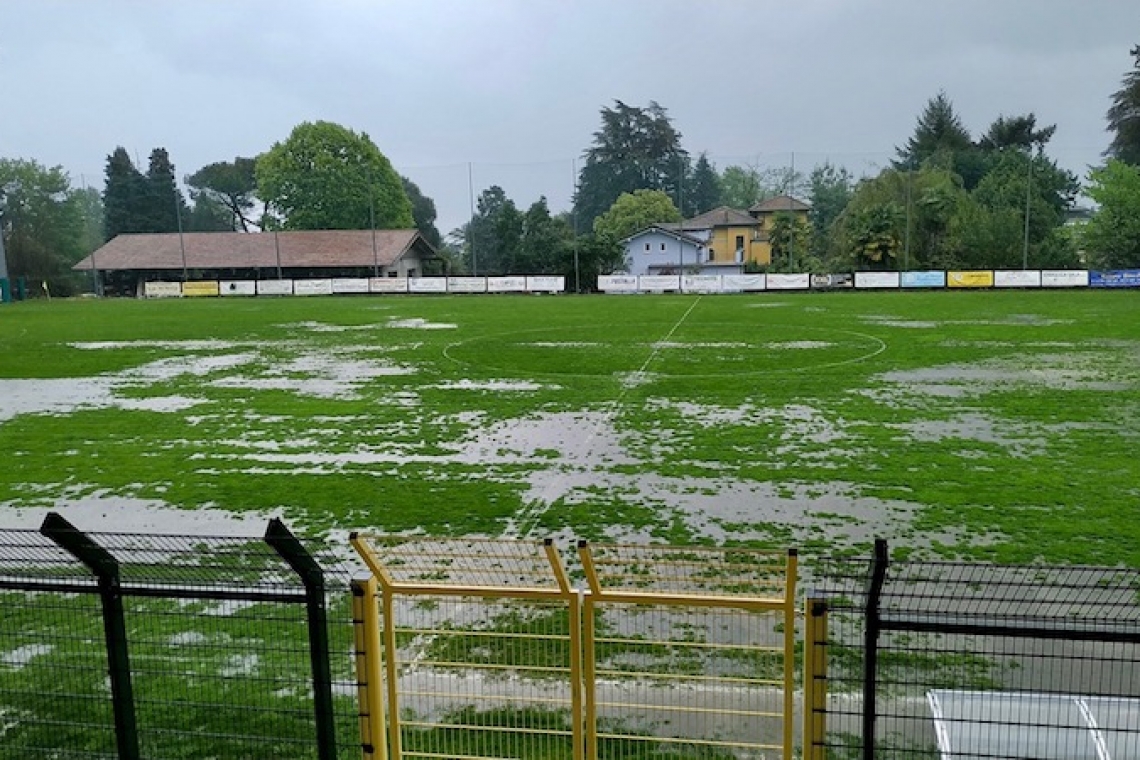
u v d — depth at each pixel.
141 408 17.64
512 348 26.34
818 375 20.22
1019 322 31.73
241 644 6.36
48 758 5.09
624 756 4.97
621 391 18.58
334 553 9.03
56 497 11.48
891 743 5.07
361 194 79.19
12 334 33.12
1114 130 71.12
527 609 7.18
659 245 72.38
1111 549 8.80
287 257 62.62
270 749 5.08
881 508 10.25
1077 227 55.56
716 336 28.62
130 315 42.31
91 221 77.69
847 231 56.81
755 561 8.43
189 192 94.88
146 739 5.22
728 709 5.45
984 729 4.62
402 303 47.88
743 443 13.63
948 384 18.84
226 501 11.13
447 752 5.01
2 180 71.12
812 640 3.90
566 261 56.16
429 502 10.84
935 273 50.16
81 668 6.11
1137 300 40.66
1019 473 11.68
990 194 60.41
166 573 6.70
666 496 10.88
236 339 30.72
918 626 3.81
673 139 102.62
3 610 7.12
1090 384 18.66
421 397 18.33
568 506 10.53
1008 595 7.38
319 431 15.18
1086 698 4.67
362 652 4.27
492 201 75.62
